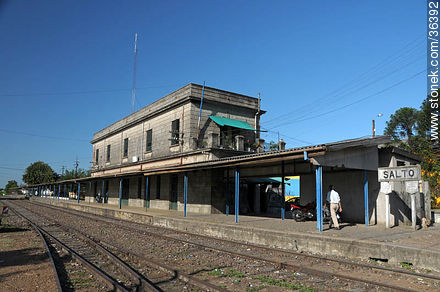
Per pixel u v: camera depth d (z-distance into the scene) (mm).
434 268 7453
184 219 16078
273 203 26859
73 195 55156
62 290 6070
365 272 7453
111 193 35844
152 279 6941
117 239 12570
